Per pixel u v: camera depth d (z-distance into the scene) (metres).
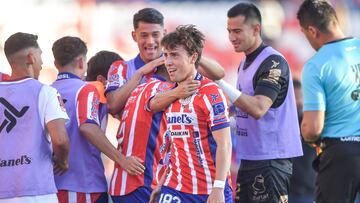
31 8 41.44
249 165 19.30
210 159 16.25
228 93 18.31
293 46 43.53
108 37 41.78
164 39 16.23
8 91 16.94
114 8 42.12
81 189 18.12
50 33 41.31
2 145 16.69
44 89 16.98
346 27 44.91
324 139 18.62
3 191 16.58
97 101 18.34
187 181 16.31
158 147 18.03
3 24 41.00
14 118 16.80
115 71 19.38
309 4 18.70
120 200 18.19
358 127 18.39
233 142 26.27
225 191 16.52
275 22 43.69
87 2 41.81
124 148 18.23
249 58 19.44
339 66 18.34
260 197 19.22
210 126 16.03
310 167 24.55
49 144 17.09
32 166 16.69
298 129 19.53
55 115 16.86
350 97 18.36
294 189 24.61
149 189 17.91
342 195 18.36
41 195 16.75
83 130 17.97
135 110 18.09
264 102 18.48
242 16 19.08
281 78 18.95
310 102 18.36
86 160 18.28
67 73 18.48
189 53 16.09
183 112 16.25
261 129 19.06
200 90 16.19
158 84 18.02
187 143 16.30
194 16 43.19
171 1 43.22
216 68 18.22
